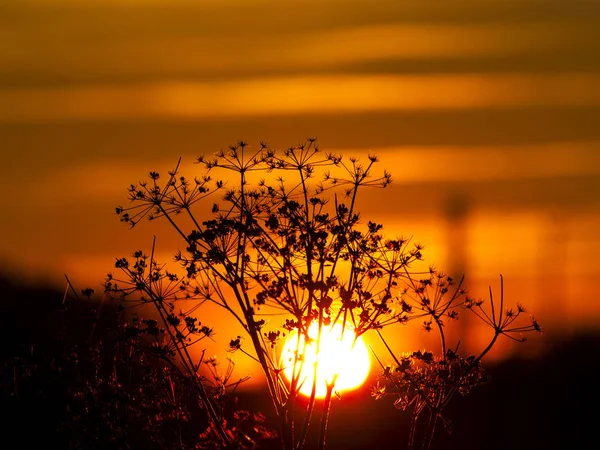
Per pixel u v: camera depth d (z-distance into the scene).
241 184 23.30
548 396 71.31
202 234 23.03
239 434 24.05
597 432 65.94
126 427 22.97
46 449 23.03
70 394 22.88
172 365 22.88
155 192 23.06
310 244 23.19
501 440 63.72
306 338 22.77
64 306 23.34
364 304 24.00
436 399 24.41
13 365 23.47
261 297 23.09
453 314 24.06
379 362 23.86
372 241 23.72
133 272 23.09
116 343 23.22
